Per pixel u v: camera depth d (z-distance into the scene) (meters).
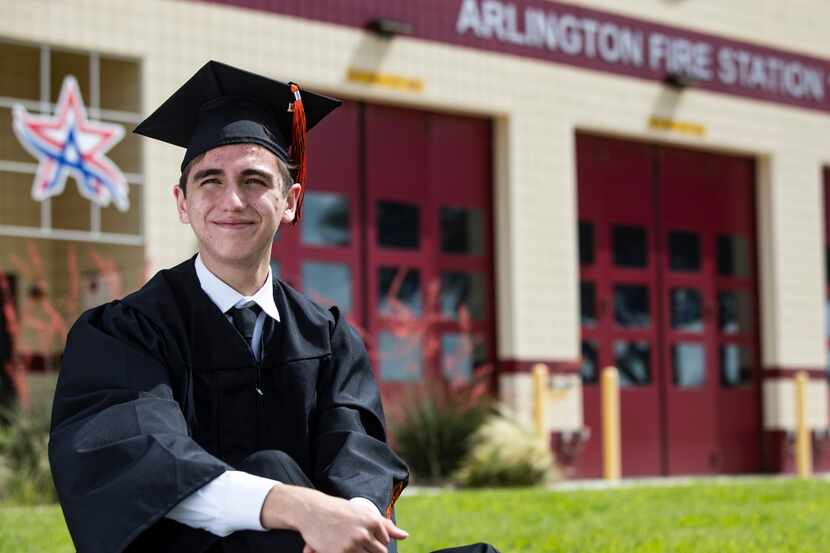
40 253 12.65
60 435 2.75
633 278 15.38
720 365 16.17
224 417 2.99
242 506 2.62
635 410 15.23
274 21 12.43
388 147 13.43
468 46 13.83
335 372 3.17
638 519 8.34
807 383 16.75
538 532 7.44
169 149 11.66
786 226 16.73
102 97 11.99
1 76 12.52
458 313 13.88
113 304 3.01
